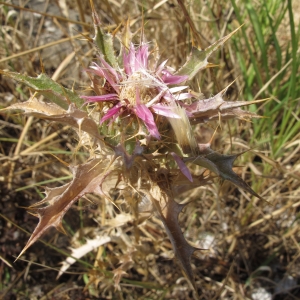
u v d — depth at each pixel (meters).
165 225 0.13
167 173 0.14
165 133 0.13
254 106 0.23
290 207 0.23
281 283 0.23
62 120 0.12
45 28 0.29
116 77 0.13
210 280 0.23
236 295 0.22
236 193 0.25
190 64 0.13
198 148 0.12
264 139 0.23
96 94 0.13
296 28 0.28
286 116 0.22
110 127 0.13
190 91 0.13
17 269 0.22
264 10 0.24
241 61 0.23
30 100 0.12
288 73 0.25
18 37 0.25
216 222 0.24
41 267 0.23
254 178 0.23
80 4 0.23
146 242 0.23
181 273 0.23
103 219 0.21
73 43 0.26
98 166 0.13
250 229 0.24
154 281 0.23
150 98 0.13
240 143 0.21
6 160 0.24
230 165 0.13
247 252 0.24
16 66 0.26
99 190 0.12
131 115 0.13
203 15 0.25
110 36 0.14
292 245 0.23
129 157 0.12
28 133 0.24
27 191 0.23
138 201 0.16
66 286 0.22
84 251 0.20
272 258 0.23
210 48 0.13
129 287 0.23
